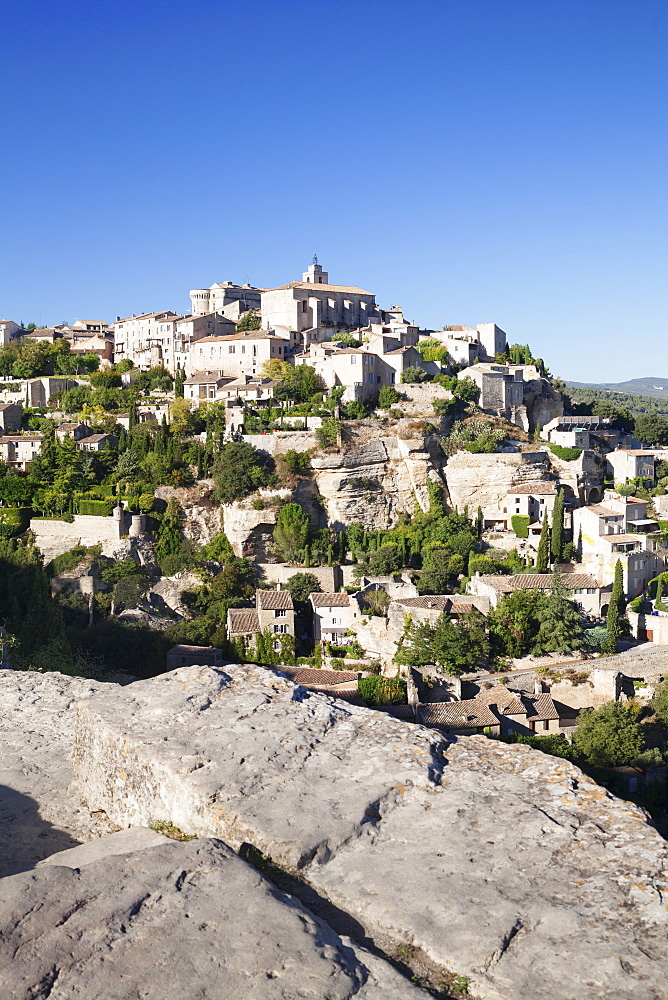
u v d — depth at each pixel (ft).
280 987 28.04
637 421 597.11
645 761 232.73
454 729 249.34
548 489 437.17
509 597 330.95
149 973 28.63
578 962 29.25
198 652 309.83
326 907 33.88
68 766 59.62
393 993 28.17
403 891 33.68
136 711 51.26
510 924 31.24
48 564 378.12
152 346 591.37
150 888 33.09
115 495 417.08
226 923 31.04
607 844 36.01
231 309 654.94
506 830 37.32
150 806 45.24
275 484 426.92
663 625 336.90
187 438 454.81
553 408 579.89
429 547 416.87
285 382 496.23
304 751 45.06
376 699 275.18
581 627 326.85
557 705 291.79
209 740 46.39
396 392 496.23
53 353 601.21
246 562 405.18
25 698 74.84
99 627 327.26
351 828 37.86
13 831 49.24
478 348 613.93
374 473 453.17
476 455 457.27
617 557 371.15
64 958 29.27
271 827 37.83
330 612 341.41
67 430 451.53
